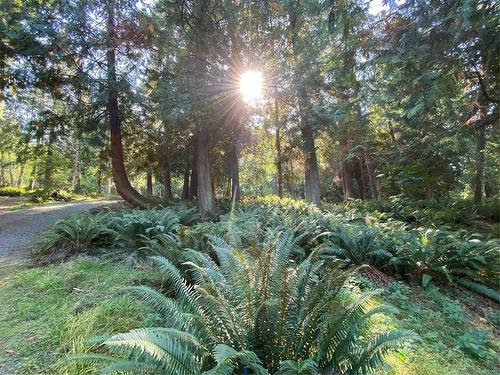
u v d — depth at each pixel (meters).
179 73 8.88
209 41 8.78
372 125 15.82
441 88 5.93
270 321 2.18
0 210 13.28
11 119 17.59
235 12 8.66
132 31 9.80
